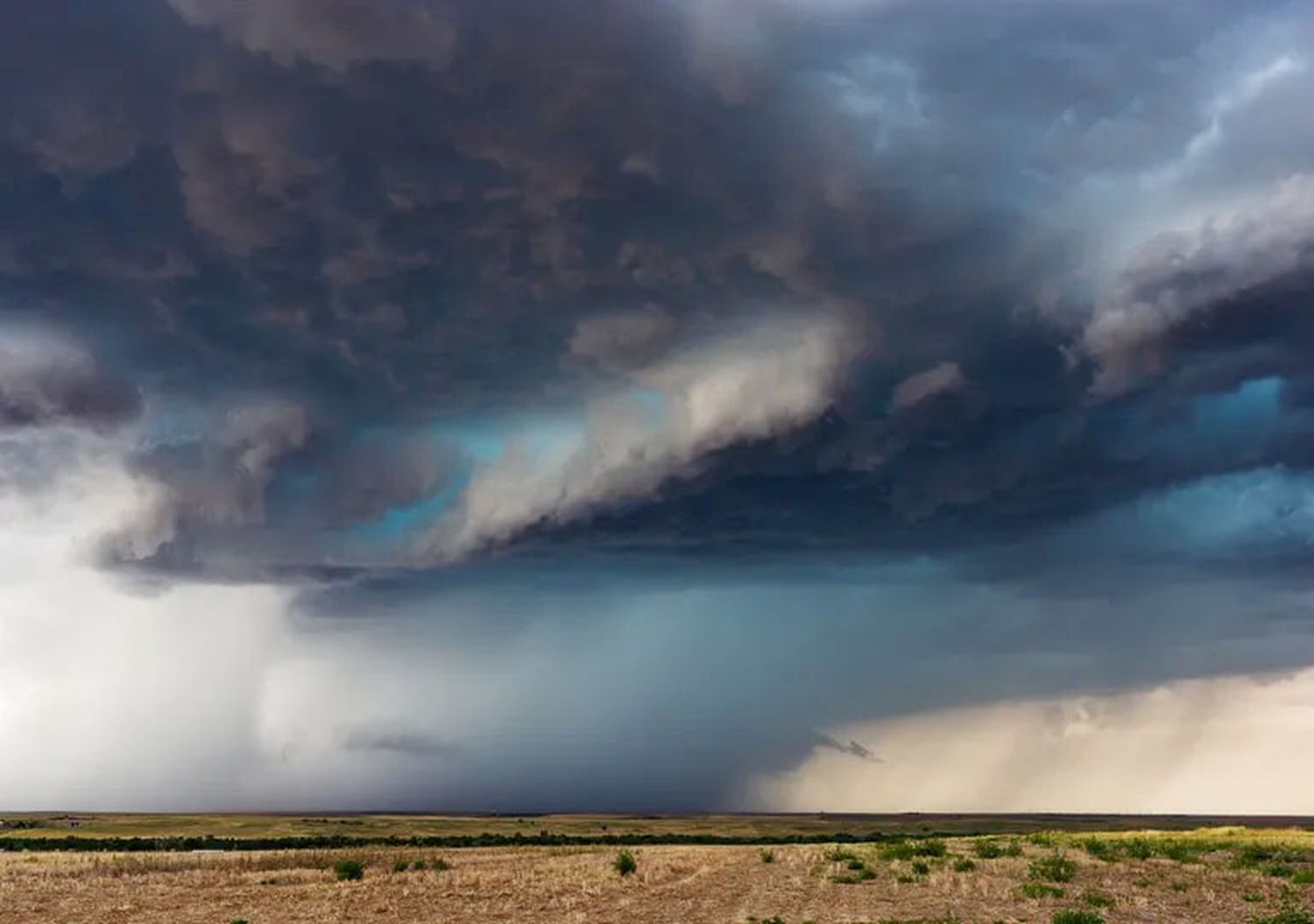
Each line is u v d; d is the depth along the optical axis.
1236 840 69.38
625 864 53.91
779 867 55.59
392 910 37.97
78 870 58.53
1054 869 48.06
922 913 34.88
